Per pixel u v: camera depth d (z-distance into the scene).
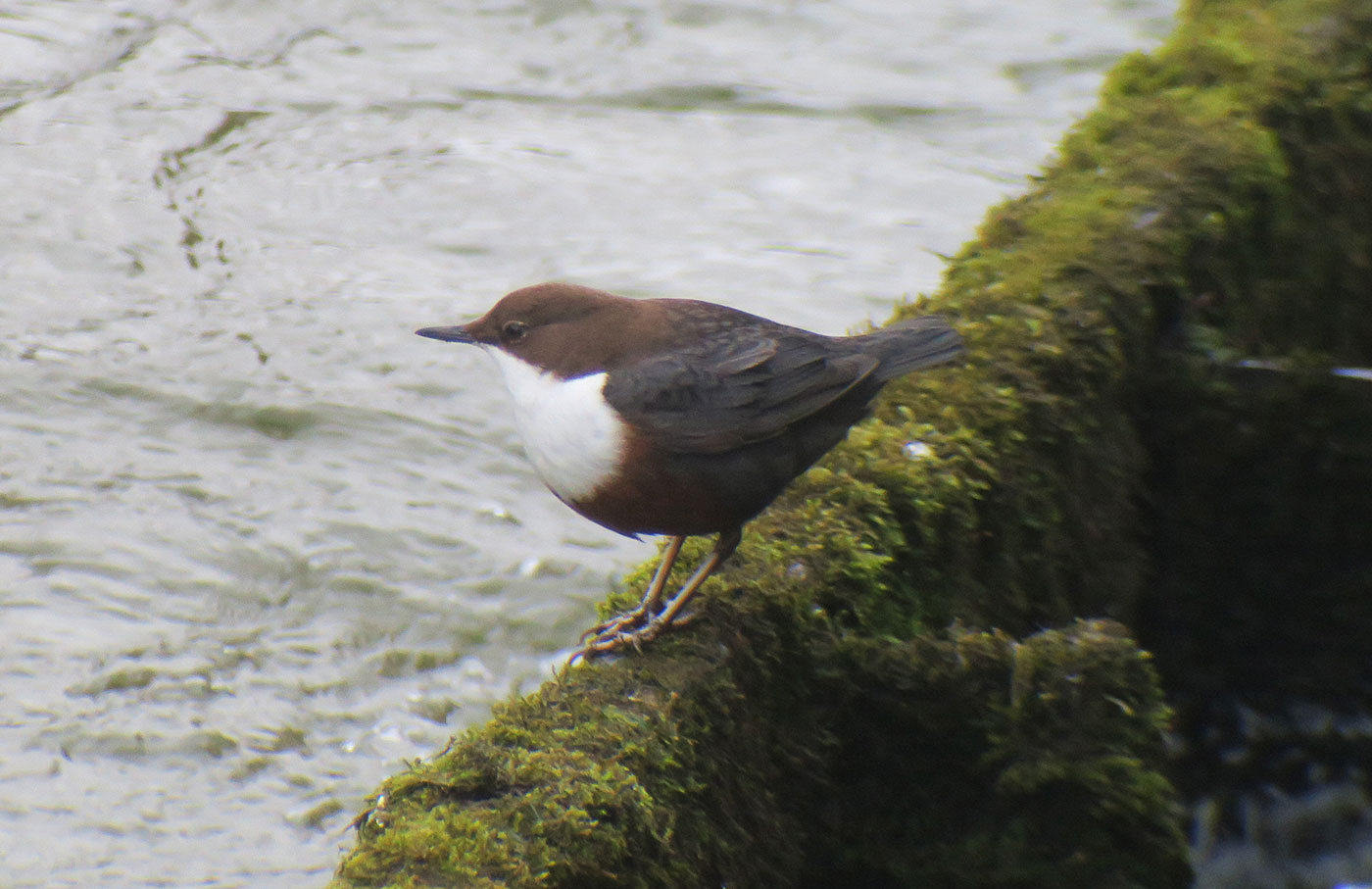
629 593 6.54
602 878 4.63
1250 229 8.31
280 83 14.35
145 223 12.04
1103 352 7.27
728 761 5.55
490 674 8.43
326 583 8.88
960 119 14.38
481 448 10.16
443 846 4.44
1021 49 15.53
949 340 6.51
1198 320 7.85
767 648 5.89
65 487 9.30
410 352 10.93
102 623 8.31
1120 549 7.44
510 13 15.81
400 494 9.65
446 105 14.23
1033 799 5.98
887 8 16.31
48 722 7.58
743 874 5.45
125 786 7.29
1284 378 7.62
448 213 12.57
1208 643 8.40
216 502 9.37
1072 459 7.06
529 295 6.24
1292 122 8.86
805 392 6.06
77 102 13.58
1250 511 7.98
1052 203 8.35
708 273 11.87
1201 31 9.81
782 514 6.56
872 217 12.81
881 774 6.12
